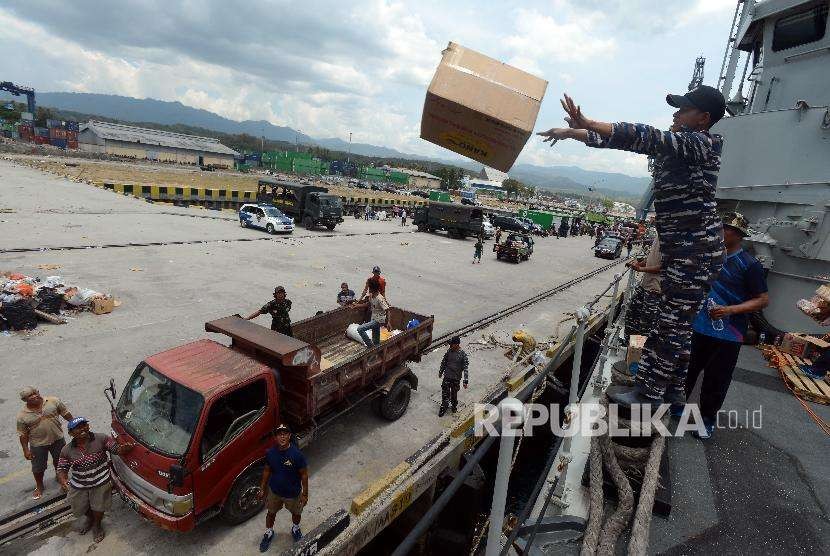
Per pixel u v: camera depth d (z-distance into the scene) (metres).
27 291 11.28
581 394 5.94
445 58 2.55
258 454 6.04
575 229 61.00
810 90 8.58
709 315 4.40
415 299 17.39
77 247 18.62
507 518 5.75
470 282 21.59
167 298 13.76
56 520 5.64
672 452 4.49
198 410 5.45
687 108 2.92
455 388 9.06
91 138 102.50
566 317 16.67
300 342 6.79
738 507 3.76
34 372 8.74
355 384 7.85
